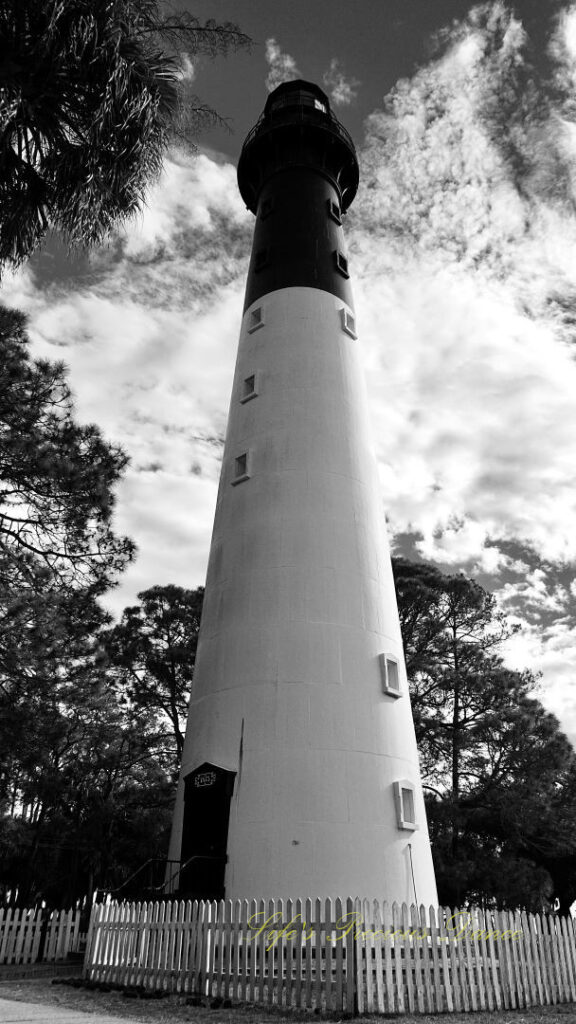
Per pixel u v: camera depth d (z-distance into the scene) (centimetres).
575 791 2805
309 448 1755
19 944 1705
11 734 1762
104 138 950
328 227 2159
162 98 980
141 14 926
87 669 1942
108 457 2055
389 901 1330
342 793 1388
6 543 1941
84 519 1972
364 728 1471
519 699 2869
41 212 1020
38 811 2731
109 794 2736
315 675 1488
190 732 1580
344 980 957
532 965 1156
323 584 1591
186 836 1446
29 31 891
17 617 1733
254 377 1894
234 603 1617
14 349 1955
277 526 1656
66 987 1234
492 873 2486
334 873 1313
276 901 1052
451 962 1051
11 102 882
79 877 3012
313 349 1903
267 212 2203
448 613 3078
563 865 2869
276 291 2014
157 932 1205
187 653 2875
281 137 2295
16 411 1905
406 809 1460
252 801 1384
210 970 1092
